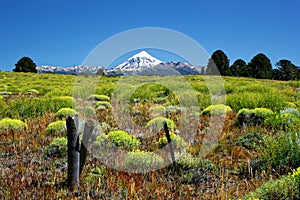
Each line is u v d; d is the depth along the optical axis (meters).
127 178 4.97
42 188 4.46
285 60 56.66
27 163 5.64
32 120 9.45
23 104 11.34
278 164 5.21
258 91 16.39
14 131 7.72
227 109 10.68
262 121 8.24
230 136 7.30
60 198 4.18
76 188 4.51
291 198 3.81
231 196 4.30
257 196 3.91
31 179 4.86
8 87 23.48
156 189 4.50
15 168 5.30
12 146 6.64
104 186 4.67
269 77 56.72
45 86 24.36
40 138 7.20
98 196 4.36
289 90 16.78
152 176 4.89
